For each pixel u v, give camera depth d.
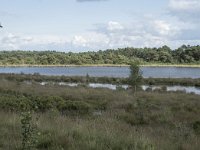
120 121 14.77
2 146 8.47
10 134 9.59
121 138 9.24
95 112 19.12
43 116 13.64
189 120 16.70
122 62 194.88
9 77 67.75
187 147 9.42
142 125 15.47
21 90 32.03
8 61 194.88
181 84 64.69
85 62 195.00
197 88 55.81
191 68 165.25
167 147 9.16
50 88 35.94
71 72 116.88
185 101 25.73
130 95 30.30
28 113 8.02
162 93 35.72
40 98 20.77
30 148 7.96
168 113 18.06
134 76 37.47
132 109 20.11
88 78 70.44
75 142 8.76
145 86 58.69
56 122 11.77
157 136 11.25
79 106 18.92
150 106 21.12
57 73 108.50
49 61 194.75
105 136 9.38
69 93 30.06
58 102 19.70
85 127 10.66
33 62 194.88
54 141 8.80
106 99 26.22
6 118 11.92
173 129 13.62
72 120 13.23
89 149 8.28
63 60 196.50
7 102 17.61
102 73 108.06
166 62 199.88
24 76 71.31
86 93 30.73
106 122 13.03
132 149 8.30
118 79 66.81
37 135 8.44
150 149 8.44
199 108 21.33
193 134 12.03
